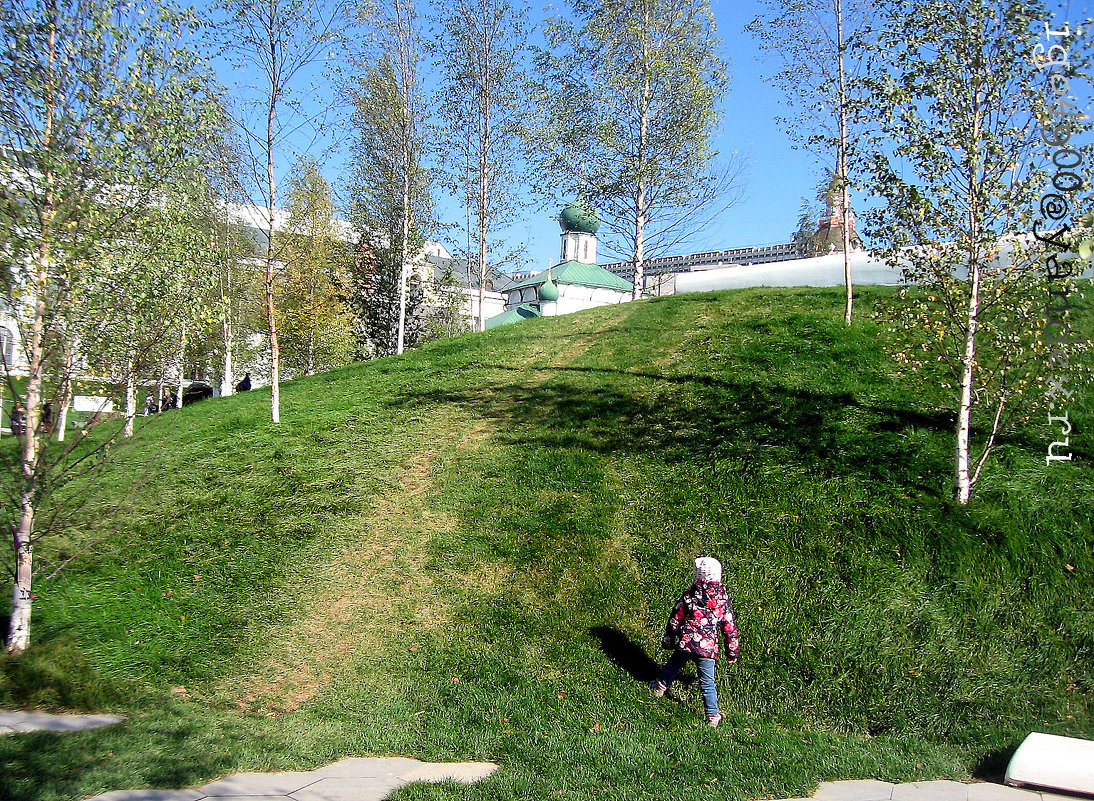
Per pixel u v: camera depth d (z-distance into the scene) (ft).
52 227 25.35
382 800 17.99
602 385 47.75
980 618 25.07
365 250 104.99
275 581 31.60
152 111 27.14
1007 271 28.07
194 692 25.21
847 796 18.17
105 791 17.98
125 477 41.98
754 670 24.53
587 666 25.36
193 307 29.50
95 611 29.27
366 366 66.23
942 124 28.25
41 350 25.70
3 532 26.43
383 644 27.40
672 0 77.00
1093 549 26.94
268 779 19.38
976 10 27.22
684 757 20.48
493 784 18.74
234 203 74.33
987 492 29.84
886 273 62.49
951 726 22.15
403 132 84.23
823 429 35.94
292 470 42.22
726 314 56.95
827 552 28.25
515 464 39.01
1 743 20.25
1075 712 22.18
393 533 34.47
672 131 78.23
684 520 31.60
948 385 30.68
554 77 81.30
